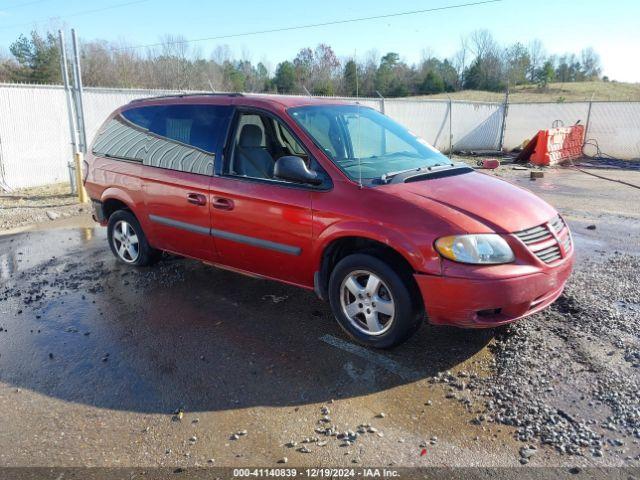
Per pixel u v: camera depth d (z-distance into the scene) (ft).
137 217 18.20
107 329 14.44
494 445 9.46
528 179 42.57
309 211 13.09
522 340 13.09
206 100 16.29
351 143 14.67
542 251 12.05
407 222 11.71
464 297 11.22
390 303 12.28
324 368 12.16
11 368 12.50
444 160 15.70
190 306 15.87
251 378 11.81
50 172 41.57
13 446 9.73
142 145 17.81
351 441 9.66
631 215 27.81
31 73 116.78
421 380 11.57
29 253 22.12
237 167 15.01
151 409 10.75
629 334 13.29
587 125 61.26
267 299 16.26
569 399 10.69
